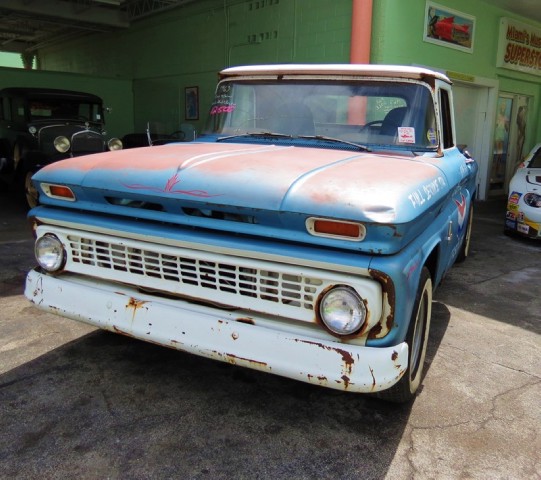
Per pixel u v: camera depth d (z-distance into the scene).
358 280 2.16
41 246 2.94
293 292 2.28
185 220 2.46
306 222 2.18
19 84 13.17
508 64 10.95
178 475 2.32
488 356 3.67
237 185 2.32
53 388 3.01
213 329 2.40
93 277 2.84
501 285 5.43
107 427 2.65
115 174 2.63
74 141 8.41
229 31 10.58
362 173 2.47
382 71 3.51
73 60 17.67
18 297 4.41
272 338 2.28
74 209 2.86
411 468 2.43
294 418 2.80
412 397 2.96
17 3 12.52
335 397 3.02
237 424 2.73
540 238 7.31
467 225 5.66
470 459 2.50
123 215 2.65
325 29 8.63
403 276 2.20
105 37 15.47
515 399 3.08
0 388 2.98
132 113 14.68
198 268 2.48
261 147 3.28
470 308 4.68
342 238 2.16
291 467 2.41
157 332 2.53
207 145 3.44
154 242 2.56
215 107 4.01
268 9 9.56
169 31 12.45
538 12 10.83
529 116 12.66
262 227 2.30
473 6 9.66
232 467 2.39
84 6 13.27
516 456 2.54
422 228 2.58
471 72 10.05
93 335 3.73
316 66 3.73
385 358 2.18
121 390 3.01
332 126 3.55
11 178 9.24
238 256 2.37
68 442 2.52
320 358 2.20
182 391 3.03
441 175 3.02
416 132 3.39
